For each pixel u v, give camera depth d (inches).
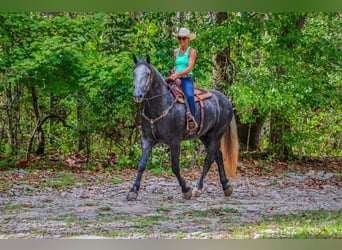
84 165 614.2
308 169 686.5
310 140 796.6
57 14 709.9
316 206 395.2
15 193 432.5
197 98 418.9
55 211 358.3
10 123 645.9
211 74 731.4
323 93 706.2
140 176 406.6
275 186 518.0
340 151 900.0
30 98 672.4
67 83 583.2
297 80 665.0
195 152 668.1
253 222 324.8
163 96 388.2
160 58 608.1
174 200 414.0
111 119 629.3
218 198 430.9
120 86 597.3
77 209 366.9
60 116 671.8
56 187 470.9
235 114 739.4
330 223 317.1
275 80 659.4
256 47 684.1
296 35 673.6
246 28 657.6
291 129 763.4
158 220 330.0
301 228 299.3
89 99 613.9
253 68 684.1
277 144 733.3
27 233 286.2
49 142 693.9
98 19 598.5
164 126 389.7
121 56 574.9
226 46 677.9
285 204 403.2
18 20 560.7
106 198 420.2
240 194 456.4
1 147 668.1
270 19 662.5
